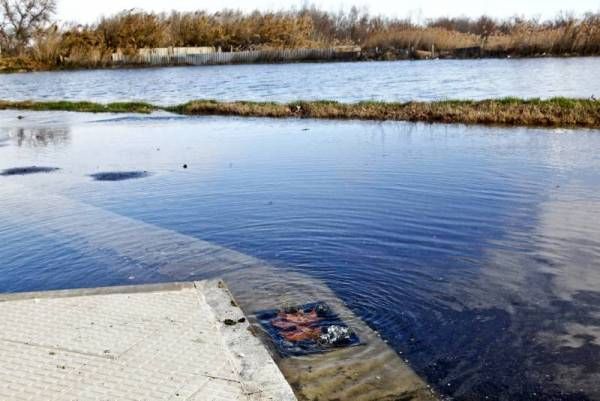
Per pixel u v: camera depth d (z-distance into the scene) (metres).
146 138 15.50
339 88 29.23
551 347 4.14
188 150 13.19
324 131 15.63
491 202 7.83
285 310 4.71
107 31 58.47
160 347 3.75
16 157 13.03
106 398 3.19
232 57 56.31
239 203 8.16
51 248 6.48
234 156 12.12
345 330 4.35
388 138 14.04
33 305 4.46
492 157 11.12
